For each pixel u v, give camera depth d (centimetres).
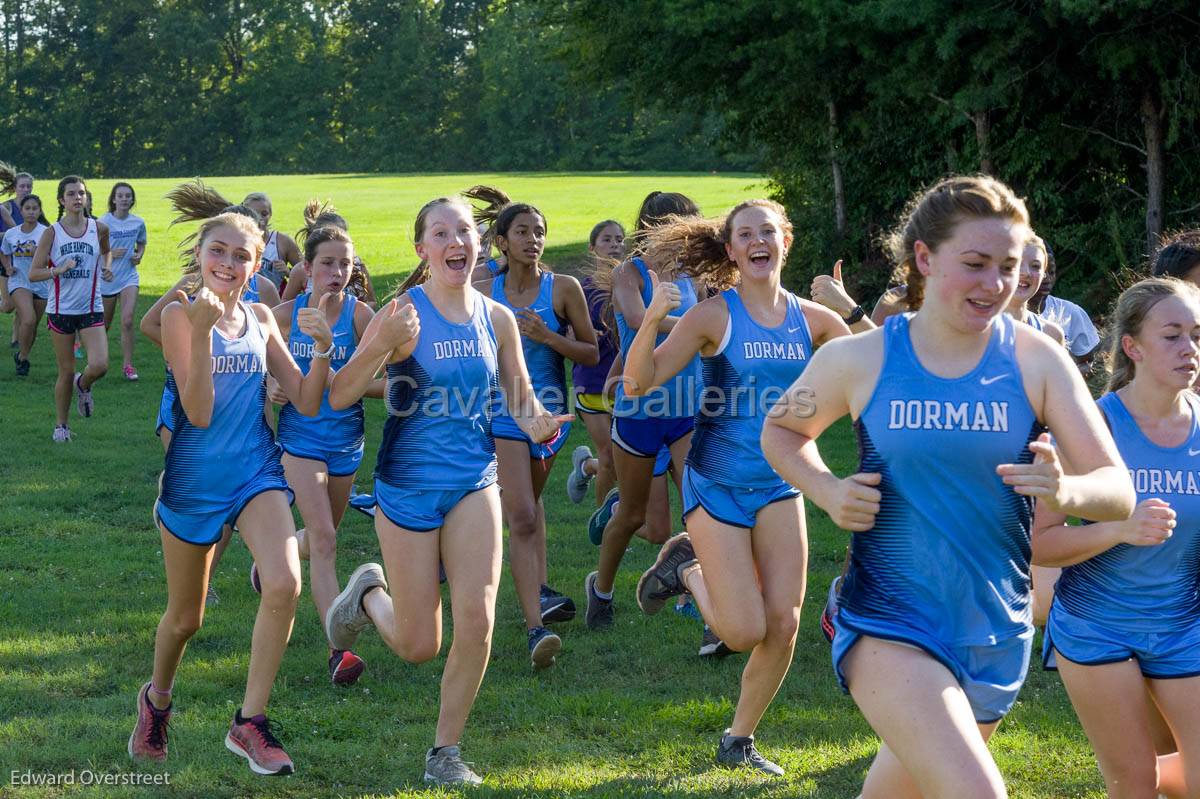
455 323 503
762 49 1611
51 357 1680
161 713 509
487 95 8456
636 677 624
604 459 848
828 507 340
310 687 600
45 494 980
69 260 1157
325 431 656
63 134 8519
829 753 523
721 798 475
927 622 338
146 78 8556
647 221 692
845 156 1866
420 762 511
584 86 1967
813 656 650
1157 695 401
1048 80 1489
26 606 706
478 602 489
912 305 364
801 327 520
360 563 827
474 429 502
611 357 836
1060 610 409
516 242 701
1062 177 1661
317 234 695
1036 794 486
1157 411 406
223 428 487
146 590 743
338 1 8881
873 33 1483
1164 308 398
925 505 336
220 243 487
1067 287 1656
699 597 517
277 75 8600
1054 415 336
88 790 475
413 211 3984
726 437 504
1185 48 1362
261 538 484
